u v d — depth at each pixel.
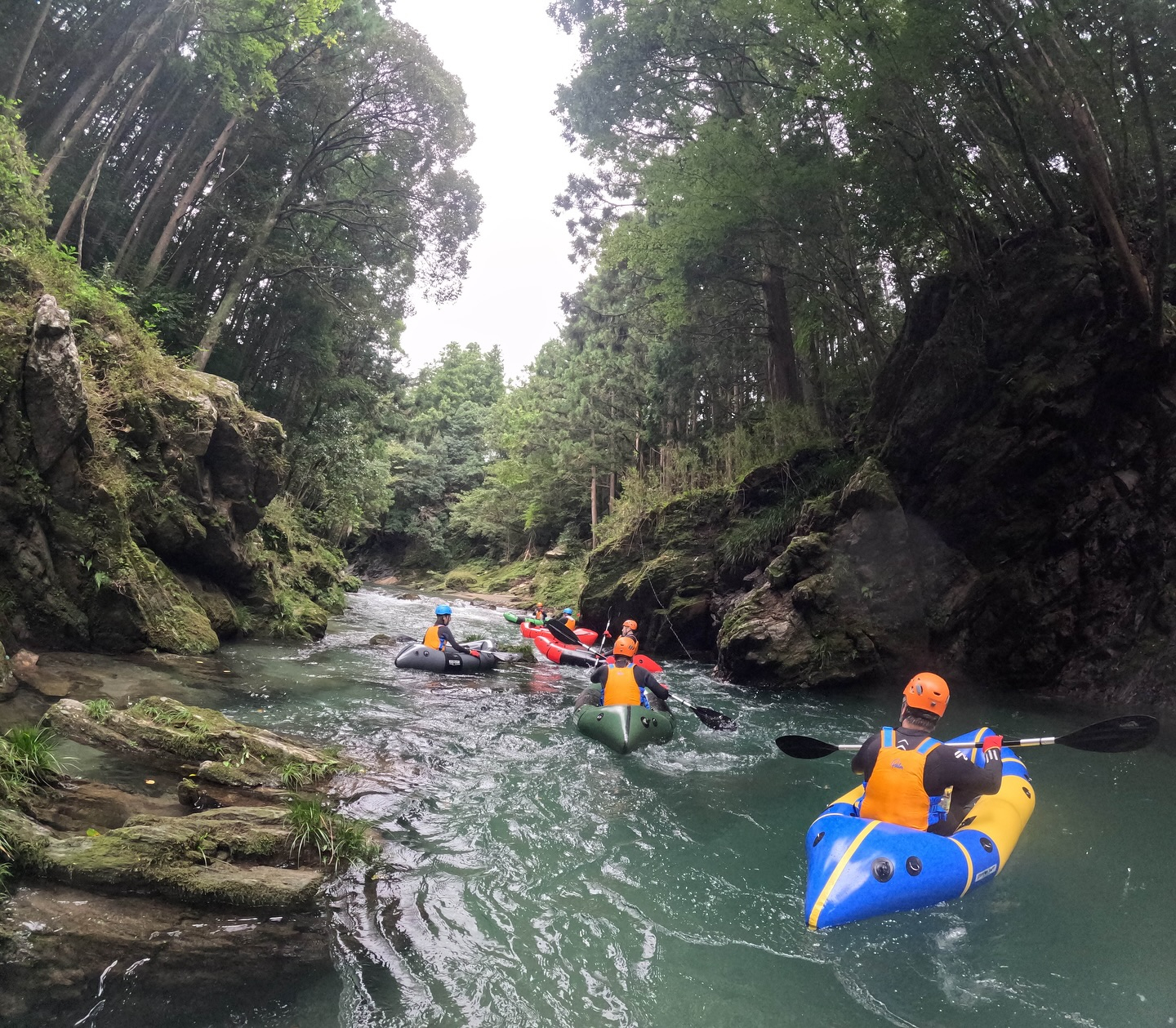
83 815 3.55
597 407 23.80
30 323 6.73
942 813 4.06
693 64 12.98
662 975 2.82
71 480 6.98
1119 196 8.70
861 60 8.65
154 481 8.55
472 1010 2.54
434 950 2.92
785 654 9.66
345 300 18.88
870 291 13.08
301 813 3.67
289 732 5.77
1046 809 4.76
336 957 2.80
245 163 16.95
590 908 3.34
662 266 13.37
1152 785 5.31
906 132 8.77
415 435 46.91
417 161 17.95
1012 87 8.53
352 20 16.20
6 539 6.45
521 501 35.22
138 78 14.16
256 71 12.91
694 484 14.80
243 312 18.47
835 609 9.69
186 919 2.87
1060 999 2.72
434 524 41.41
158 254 13.59
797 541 10.26
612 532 17.33
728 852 4.07
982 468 9.17
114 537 7.37
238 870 3.19
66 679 5.90
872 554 9.75
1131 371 8.35
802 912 3.37
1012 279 9.12
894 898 3.25
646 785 5.23
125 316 9.06
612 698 6.61
